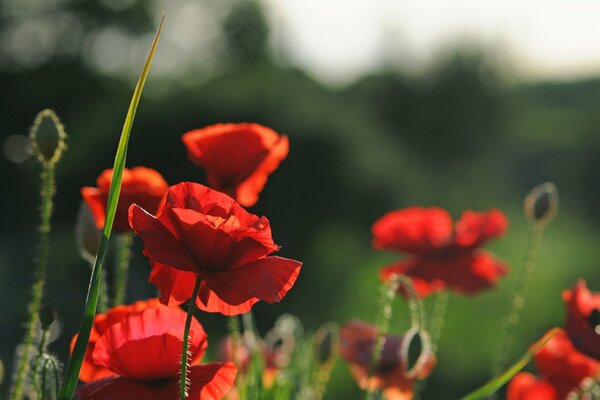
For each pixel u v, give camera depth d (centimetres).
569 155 3278
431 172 3209
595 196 2956
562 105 4353
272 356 285
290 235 1521
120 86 2686
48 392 183
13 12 2636
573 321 216
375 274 1464
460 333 916
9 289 1377
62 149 203
